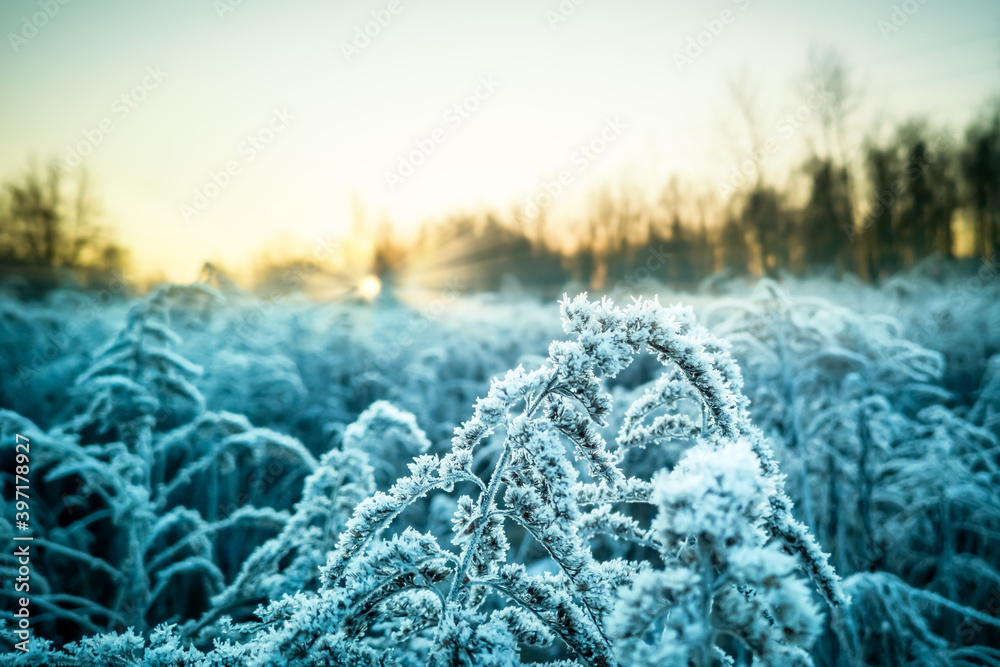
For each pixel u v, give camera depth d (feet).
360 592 5.81
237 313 25.53
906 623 11.95
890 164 64.13
